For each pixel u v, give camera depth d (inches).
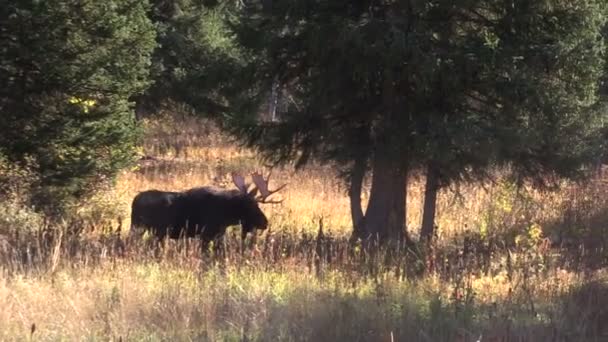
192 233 582.2
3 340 347.9
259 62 646.5
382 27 562.6
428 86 582.6
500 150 594.2
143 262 494.9
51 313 385.4
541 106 587.8
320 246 538.9
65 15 657.0
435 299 414.9
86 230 636.1
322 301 413.7
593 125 637.9
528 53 580.4
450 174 633.6
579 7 585.6
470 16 607.8
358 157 639.1
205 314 389.1
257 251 509.0
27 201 662.5
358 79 599.2
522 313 415.2
